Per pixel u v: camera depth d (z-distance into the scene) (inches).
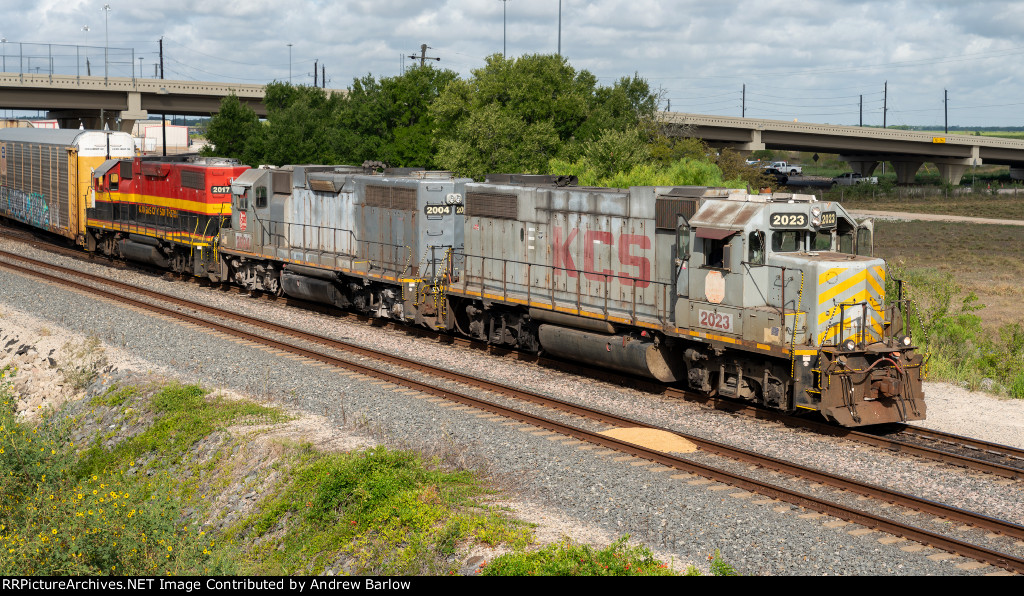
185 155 1362.0
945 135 4173.2
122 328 941.8
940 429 647.1
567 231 805.9
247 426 636.1
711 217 665.0
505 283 853.8
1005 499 500.1
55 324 974.4
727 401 694.5
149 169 1341.0
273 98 2536.9
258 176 1164.5
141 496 551.5
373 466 521.3
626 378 769.6
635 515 466.9
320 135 2228.1
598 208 774.5
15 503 548.7
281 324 983.0
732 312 655.8
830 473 518.6
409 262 952.9
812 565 406.3
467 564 415.8
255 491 556.7
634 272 745.6
